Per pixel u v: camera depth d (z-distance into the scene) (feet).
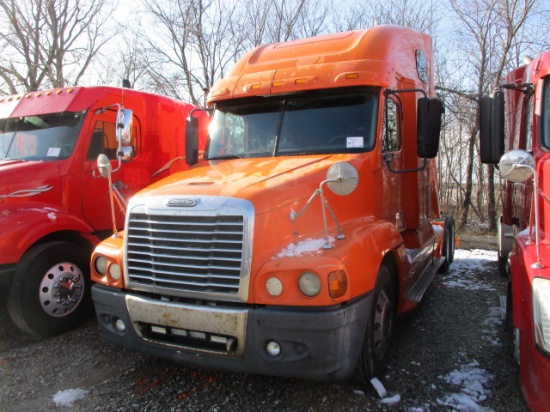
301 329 9.90
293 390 12.23
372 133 14.16
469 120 57.06
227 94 16.30
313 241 10.98
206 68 56.44
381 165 14.30
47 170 18.01
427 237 19.95
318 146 14.51
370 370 11.80
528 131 15.35
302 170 12.49
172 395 12.31
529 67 15.48
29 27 52.08
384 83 14.58
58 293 16.93
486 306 19.06
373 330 11.94
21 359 15.08
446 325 16.84
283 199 11.12
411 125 17.15
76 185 18.85
